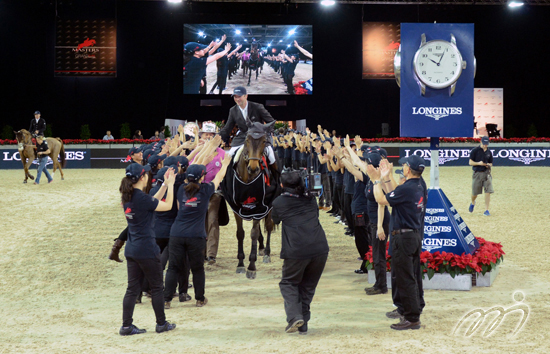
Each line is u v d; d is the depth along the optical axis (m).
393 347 4.78
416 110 7.33
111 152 28.03
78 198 15.95
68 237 10.39
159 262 5.31
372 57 29.69
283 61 30.81
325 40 32.16
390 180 5.58
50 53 30.91
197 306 6.24
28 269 7.98
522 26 31.31
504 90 32.34
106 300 6.50
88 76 28.70
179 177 6.48
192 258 6.11
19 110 30.91
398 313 5.65
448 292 6.61
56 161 21.42
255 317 5.80
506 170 25.25
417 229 5.27
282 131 18.92
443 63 7.27
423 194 5.49
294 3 28.62
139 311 6.12
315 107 32.84
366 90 32.78
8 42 30.20
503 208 13.55
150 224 5.26
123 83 31.62
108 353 4.74
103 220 12.33
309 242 5.13
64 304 6.33
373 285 7.09
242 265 7.95
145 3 30.75
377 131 33.09
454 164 28.31
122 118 31.88
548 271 7.50
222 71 30.86
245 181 7.25
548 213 12.67
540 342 4.85
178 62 31.75
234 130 8.20
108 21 28.55
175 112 32.41
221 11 31.23
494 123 31.75
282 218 5.26
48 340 5.09
